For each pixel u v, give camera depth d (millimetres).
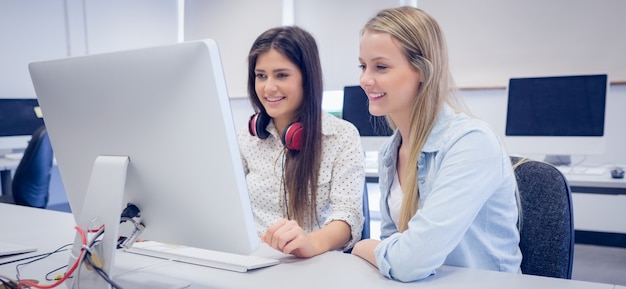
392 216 1251
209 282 873
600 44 3459
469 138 948
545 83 2627
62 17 4559
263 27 5023
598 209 3531
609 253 3291
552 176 1138
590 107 2523
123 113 798
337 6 4562
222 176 744
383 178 1261
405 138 1163
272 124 1505
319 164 1413
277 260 994
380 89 1016
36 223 1394
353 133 1445
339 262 988
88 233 827
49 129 945
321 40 4672
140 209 873
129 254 1082
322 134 1434
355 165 1393
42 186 2662
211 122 719
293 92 1386
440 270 930
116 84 788
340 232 1214
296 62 1367
